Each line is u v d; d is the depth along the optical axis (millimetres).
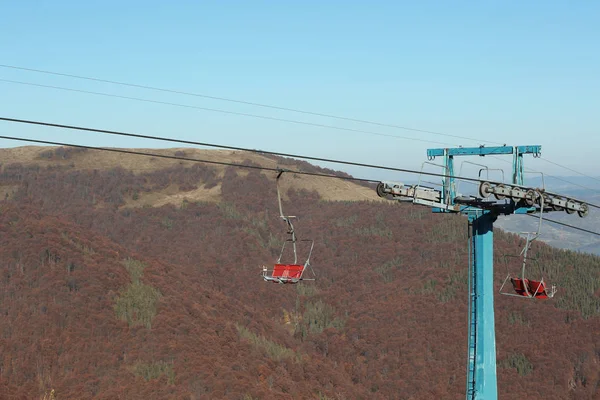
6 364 88625
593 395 119375
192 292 130875
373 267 178250
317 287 174750
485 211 28750
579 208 29812
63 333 98250
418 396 124125
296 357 126500
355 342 144750
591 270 153750
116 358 97062
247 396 94875
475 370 28703
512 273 158625
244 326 128500
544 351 132375
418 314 149125
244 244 182875
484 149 28484
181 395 89750
